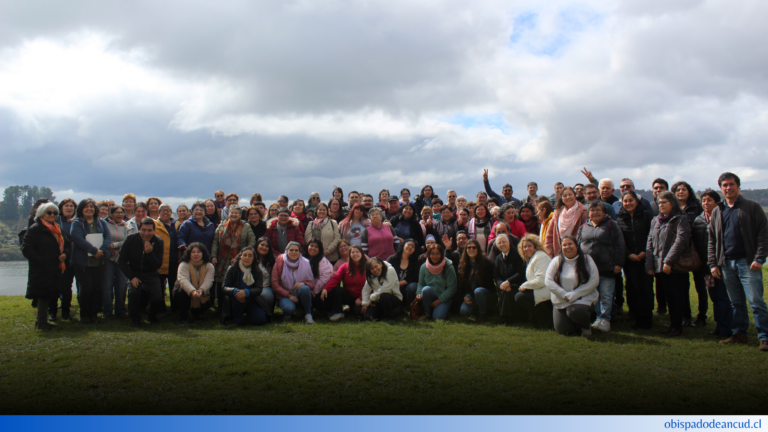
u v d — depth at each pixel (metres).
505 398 4.51
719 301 6.64
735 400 4.42
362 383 4.95
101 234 8.09
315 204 11.10
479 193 11.00
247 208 9.93
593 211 7.41
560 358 5.73
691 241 6.78
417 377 5.12
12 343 6.54
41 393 4.71
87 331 7.30
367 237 9.40
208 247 9.12
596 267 7.03
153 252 7.94
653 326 7.52
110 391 4.77
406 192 11.59
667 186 7.91
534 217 9.56
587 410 4.24
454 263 8.91
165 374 5.23
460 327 7.59
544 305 7.58
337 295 8.55
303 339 6.76
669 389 4.69
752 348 5.98
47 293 7.36
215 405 4.41
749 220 5.97
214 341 6.62
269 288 8.29
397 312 8.45
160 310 8.88
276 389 4.80
